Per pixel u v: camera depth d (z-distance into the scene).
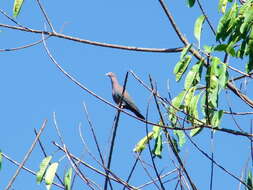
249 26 12.62
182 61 12.53
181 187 11.45
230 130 12.39
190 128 12.62
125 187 11.47
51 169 11.74
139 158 11.62
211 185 11.23
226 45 12.45
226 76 12.16
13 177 11.22
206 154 11.42
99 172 11.61
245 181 11.56
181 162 11.49
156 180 11.53
